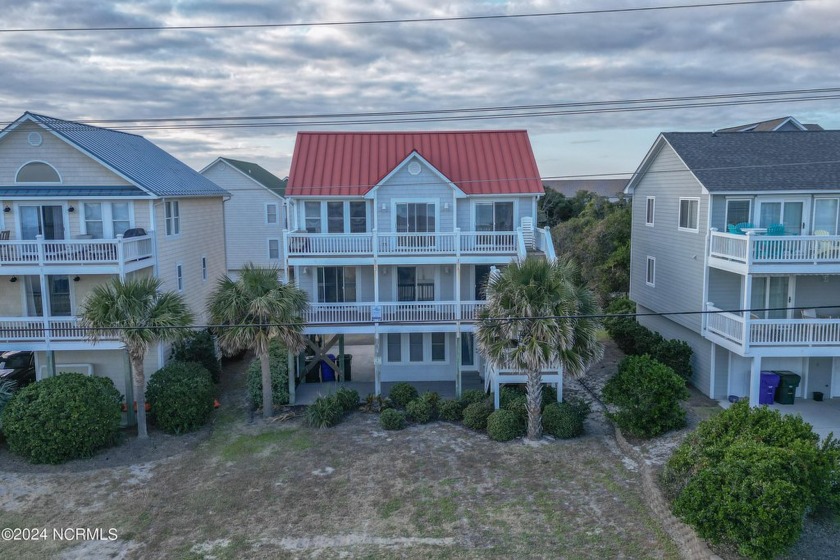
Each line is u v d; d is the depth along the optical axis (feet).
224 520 45.85
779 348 60.49
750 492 35.45
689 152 72.43
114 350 70.69
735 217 67.67
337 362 78.84
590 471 52.21
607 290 115.96
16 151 70.28
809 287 67.97
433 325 69.82
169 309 59.11
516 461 54.65
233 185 137.80
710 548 37.78
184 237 83.66
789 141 74.59
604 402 66.85
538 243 74.08
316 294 77.00
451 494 49.01
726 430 44.45
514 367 57.36
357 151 79.41
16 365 74.43
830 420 61.82
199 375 65.67
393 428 62.80
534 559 39.93
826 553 37.58
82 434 55.83
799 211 67.00
